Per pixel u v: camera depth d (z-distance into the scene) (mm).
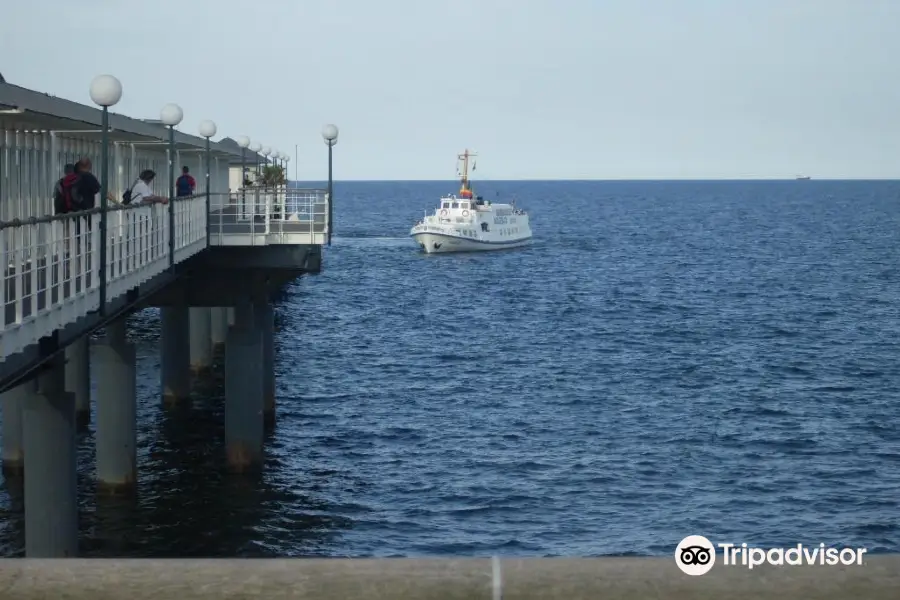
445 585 4484
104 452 28812
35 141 25688
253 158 70562
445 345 64062
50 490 20484
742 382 51312
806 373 53906
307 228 37688
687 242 160125
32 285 15750
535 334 69375
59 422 20500
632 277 109188
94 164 33375
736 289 97438
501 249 143000
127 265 22297
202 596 4480
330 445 37688
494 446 37781
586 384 50625
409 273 114000
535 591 4469
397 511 30125
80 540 26734
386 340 66188
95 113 25328
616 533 28484
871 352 60969
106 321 20438
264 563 4555
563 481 33219
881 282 103250
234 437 32750
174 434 37719
